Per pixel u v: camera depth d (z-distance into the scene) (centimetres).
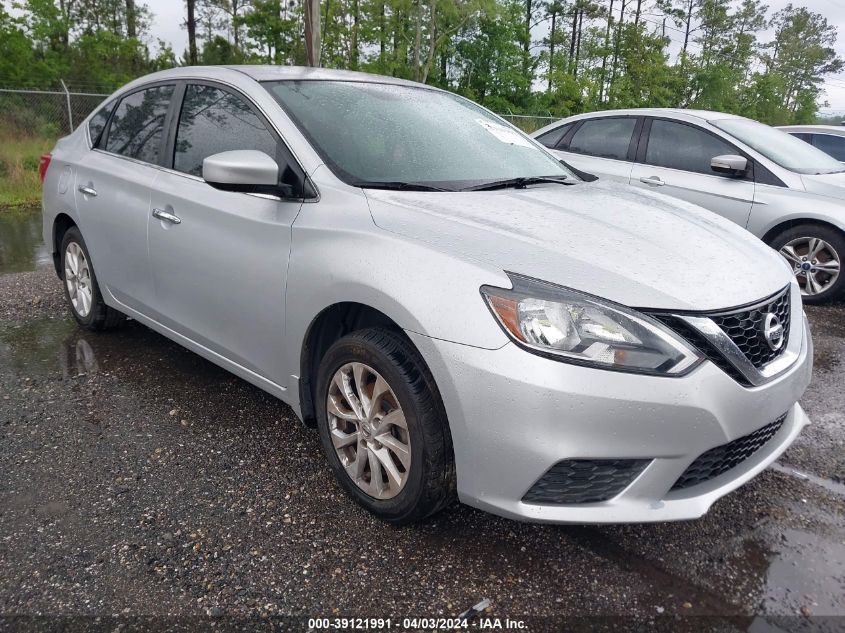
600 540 236
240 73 315
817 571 223
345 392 243
